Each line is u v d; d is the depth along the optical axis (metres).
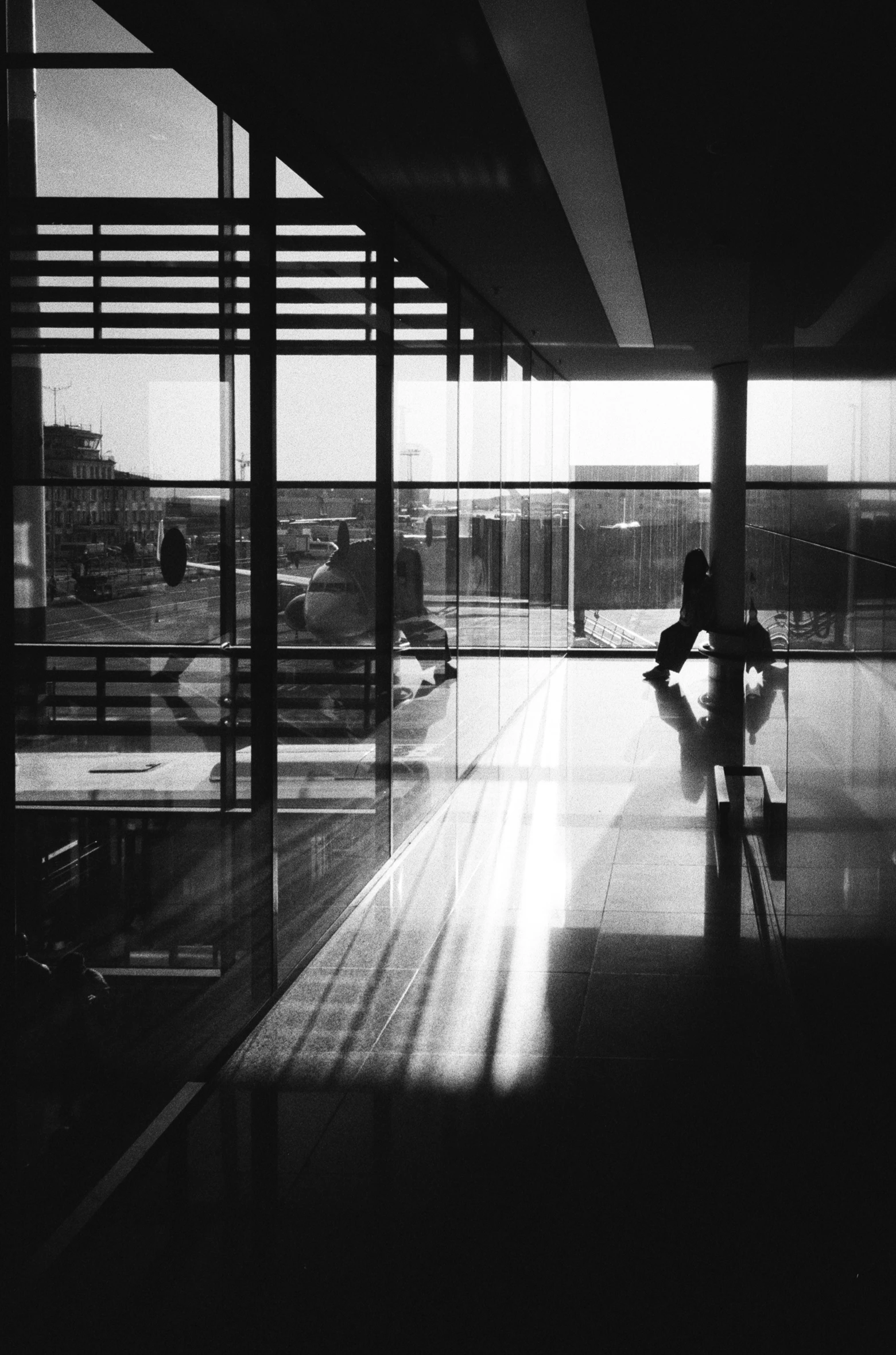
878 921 3.01
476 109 6.04
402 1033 4.87
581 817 8.77
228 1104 4.23
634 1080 4.41
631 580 21.09
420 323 8.59
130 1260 3.26
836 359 3.88
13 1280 3.14
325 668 7.56
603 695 15.41
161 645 7.32
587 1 5.12
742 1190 3.63
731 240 9.34
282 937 6.03
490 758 11.18
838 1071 3.62
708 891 6.88
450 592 9.62
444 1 4.64
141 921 9.00
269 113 5.41
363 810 7.54
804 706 4.82
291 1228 3.42
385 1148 3.90
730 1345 2.90
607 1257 3.28
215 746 8.78
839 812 3.76
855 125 3.44
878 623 3.04
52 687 7.59
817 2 4.18
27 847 8.80
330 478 7.35
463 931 6.20
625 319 13.22
